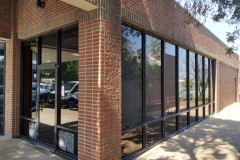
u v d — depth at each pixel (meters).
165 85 7.77
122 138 5.56
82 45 4.98
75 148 5.51
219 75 14.87
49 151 6.07
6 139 7.15
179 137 7.81
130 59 5.96
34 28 6.65
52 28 5.99
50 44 6.47
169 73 8.10
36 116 6.82
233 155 5.94
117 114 5.00
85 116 4.86
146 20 6.13
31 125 7.09
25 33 7.07
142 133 6.36
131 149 5.88
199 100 11.38
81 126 4.94
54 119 6.11
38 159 5.46
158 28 6.75
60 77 6.08
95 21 4.71
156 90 7.21
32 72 7.23
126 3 5.38
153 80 7.04
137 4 5.79
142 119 6.39
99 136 4.56
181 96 9.12
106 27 4.76
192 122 10.29
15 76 7.36
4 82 7.70
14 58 7.36
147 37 6.75
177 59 8.64
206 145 6.84
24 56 7.57
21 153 5.88
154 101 7.07
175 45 8.62
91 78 4.75
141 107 6.41
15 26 7.45
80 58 5.01
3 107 7.74
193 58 10.67
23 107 7.49
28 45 7.44
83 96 4.92
